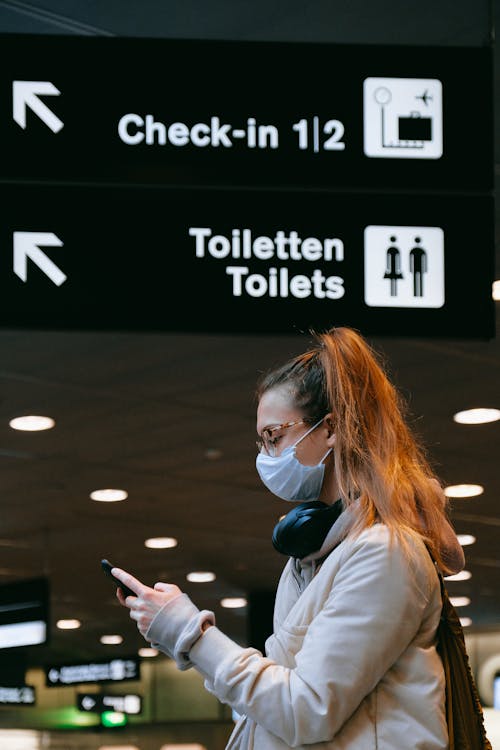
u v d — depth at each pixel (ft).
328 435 8.27
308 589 7.80
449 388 34.53
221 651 7.63
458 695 7.59
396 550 7.56
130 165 14.32
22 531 54.03
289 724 7.36
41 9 15.52
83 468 43.11
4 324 14.15
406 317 14.55
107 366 32.14
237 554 60.13
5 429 38.14
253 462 42.50
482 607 76.74
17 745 110.83
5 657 84.74
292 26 15.48
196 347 30.40
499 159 20.57
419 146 14.61
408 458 8.20
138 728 109.50
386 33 15.46
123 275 14.26
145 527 53.42
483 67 14.78
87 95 14.34
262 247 14.42
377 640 7.38
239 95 14.48
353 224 14.58
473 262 14.70
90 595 73.41
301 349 30.50
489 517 51.24
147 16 15.51
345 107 14.60
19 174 14.21
